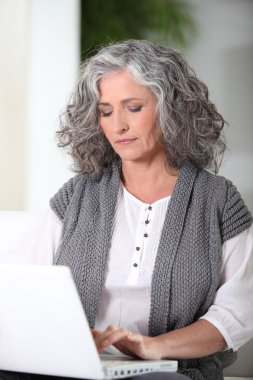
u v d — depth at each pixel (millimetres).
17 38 3758
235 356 2135
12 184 3793
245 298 2008
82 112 2137
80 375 1562
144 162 2088
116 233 2076
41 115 3789
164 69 2041
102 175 2189
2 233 2283
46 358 1580
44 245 2186
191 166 2125
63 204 2201
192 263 2004
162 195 2105
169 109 2043
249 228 2094
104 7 4652
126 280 2020
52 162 3787
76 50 3797
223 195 2090
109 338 1691
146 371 1649
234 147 4105
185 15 4355
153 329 1999
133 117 2023
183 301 1993
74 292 1490
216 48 4262
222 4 4246
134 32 4652
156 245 2043
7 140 3789
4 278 1541
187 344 1863
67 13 3779
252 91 4176
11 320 1577
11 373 1699
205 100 2137
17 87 3777
